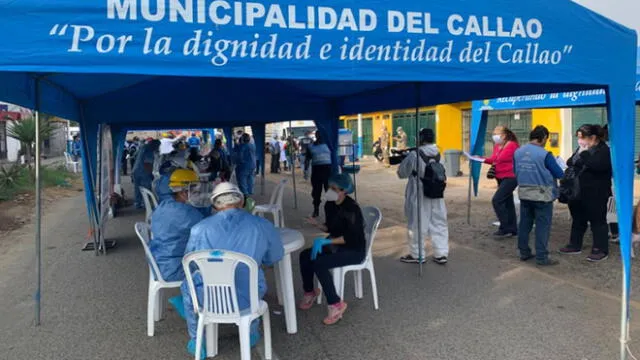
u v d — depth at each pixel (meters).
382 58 3.19
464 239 7.56
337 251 4.56
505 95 5.23
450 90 5.94
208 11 2.85
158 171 11.82
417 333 4.22
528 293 5.12
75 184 18.00
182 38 2.81
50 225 9.82
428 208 6.15
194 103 7.91
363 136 30.72
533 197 5.91
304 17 3.02
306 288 4.77
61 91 5.66
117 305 5.00
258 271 3.53
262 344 4.05
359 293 5.05
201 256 3.35
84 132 7.08
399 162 6.47
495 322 4.41
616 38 3.78
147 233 4.70
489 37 3.43
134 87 6.62
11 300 5.21
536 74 3.56
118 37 2.72
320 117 8.84
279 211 7.79
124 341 4.16
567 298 4.95
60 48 2.65
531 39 3.54
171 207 4.16
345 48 3.11
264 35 2.95
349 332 4.27
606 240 6.13
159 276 4.16
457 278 5.65
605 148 5.95
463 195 12.38
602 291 5.14
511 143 7.41
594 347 3.88
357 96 7.95
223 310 3.44
